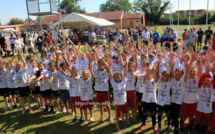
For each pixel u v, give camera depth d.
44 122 5.17
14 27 57.47
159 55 5.91
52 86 5.57
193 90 4.11
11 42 16.55
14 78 5.86
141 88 4.91
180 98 4.11
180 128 4.30
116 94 4.53
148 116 5.25
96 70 5.04
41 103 6.50
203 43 17.62
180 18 51.59
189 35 14.44
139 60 6.75
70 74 5.12
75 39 22.69
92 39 20.27
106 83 4.96
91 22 19.92
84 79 4.89
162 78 4.17
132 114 5.07
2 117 5.55
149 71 4.36
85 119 5.05
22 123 5.16
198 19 42.47
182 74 4.09
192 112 4.15
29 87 5.75
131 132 4.48
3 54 17.38
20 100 6.12
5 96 6.03
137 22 50.91
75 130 4.71
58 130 4.74
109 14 51.28
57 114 5.64
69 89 5.15
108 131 4.58
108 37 23.33
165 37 13.80
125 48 8.59
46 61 7.30
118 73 4.50
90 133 4.54
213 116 3.89
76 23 24.50
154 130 4.46
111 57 6.92
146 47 8.40
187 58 5.31
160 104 4.17
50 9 13.41
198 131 4.28
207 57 4.09
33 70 6.08
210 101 4.00
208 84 3.95
